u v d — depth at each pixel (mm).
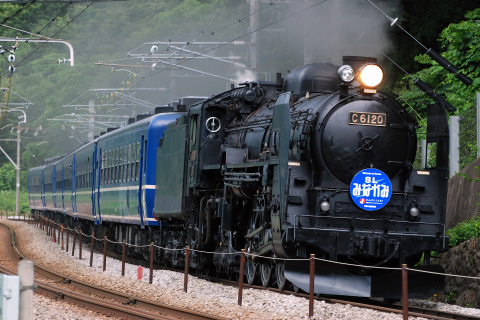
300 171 49906
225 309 46031
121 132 97938
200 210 65812
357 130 50062
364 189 49500
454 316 43250
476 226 56375
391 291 49000
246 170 57375
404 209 50219
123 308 45719
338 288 48531
